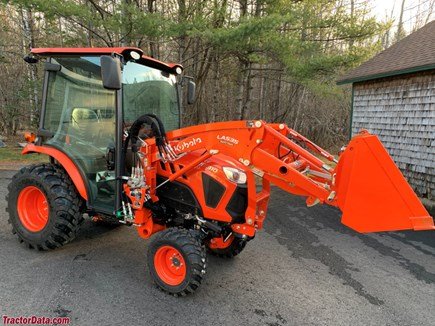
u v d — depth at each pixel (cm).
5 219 466
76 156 357
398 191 252
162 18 818
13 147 1157
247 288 329
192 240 298
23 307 277
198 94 1361
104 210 352
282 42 907
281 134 303
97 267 350
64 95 363
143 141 327
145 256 380
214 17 939
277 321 281
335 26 1012
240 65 1191
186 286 294
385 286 351
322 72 1005
